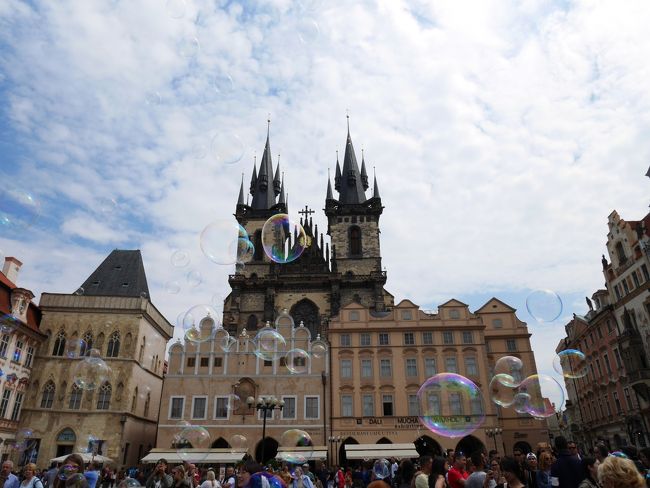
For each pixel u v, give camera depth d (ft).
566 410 285.43
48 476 62.75
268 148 350.02
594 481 34.04
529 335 213.46
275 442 184.34
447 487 42.50
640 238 187.32
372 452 171.12
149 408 211.00
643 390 178.29
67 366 184.85
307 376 194.39
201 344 197.16
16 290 172.24
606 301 219.61
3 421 163.94
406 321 208.44
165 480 53.62
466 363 200.64
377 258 289.74
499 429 185.47
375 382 197.36
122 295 199.62
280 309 269.23
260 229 304.91
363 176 335.88
